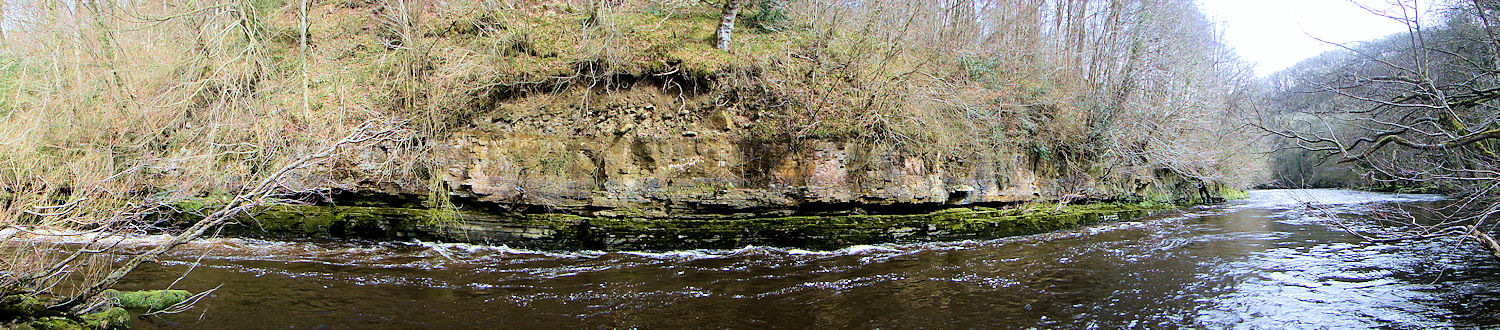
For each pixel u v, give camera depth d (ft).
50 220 20.83
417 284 31.83
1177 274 35.14
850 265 38.24
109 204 25.00
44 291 21.38
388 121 41.78
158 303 25.82
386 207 45.34
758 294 30.83
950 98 53.21
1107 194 65.87
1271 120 44.47
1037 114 61.31
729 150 46.01
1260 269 36.17
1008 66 64.08
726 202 44.80
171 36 45.06
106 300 23.08
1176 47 75.46
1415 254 39.63
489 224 43.75
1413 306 28.02
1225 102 82.12
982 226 49.55
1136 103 68.08
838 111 47.67
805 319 26.68
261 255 37.55
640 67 47.37
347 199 45.78
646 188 44.57
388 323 25.03
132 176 27.07
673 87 47.65
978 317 26.91
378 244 43.01
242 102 40.01
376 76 48.01
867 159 46.83
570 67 47.39
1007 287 32.24
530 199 44.09
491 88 46.01
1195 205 81.82
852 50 50.88
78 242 23.17
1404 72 30.25
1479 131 25.32
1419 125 30.25
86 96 38.52
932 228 47.32
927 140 49.29
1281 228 54.60
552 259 39.81
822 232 44.50
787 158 45.96
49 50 42.19
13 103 38.50
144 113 37.52
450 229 43.83
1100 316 27.02
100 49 42.98
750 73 48.37
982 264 38.47
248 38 46.75
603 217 43.98
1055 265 38.01
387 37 50.42
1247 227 56.08
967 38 64.08
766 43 53.67
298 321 24.81
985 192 52.70
